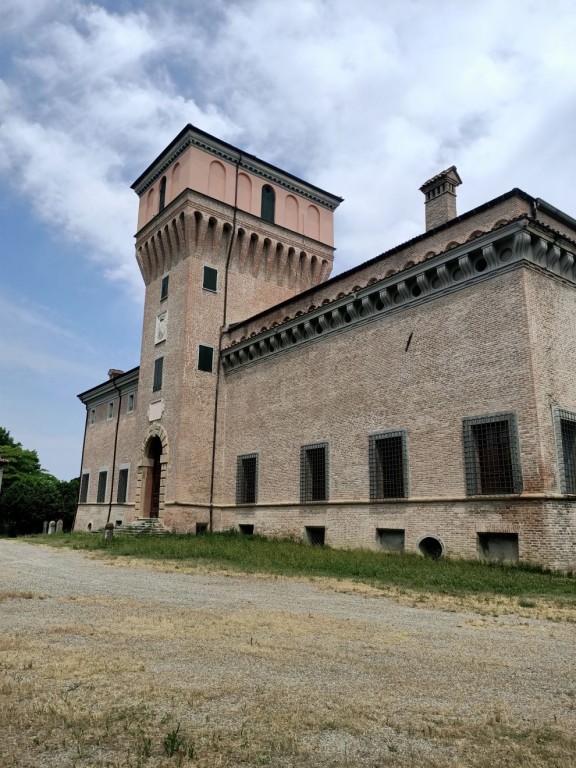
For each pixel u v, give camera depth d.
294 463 26.20
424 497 19.56
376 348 22.72
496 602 11.25
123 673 5.99
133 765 3.99
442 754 4.23
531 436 16.77
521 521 16.52
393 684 5.84
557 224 21.08
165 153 35.47
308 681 5.88
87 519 47.19
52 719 4.77
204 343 32.38
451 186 25.59
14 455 69.50
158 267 35.81
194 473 30.70
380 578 14.30
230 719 4.81
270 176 36.53
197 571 15.73
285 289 36.44
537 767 4.04
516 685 5.93
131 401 43.97
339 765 4.04
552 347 17.88
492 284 18.61
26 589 11.97
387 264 23.81
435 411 19.81
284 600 11.15
